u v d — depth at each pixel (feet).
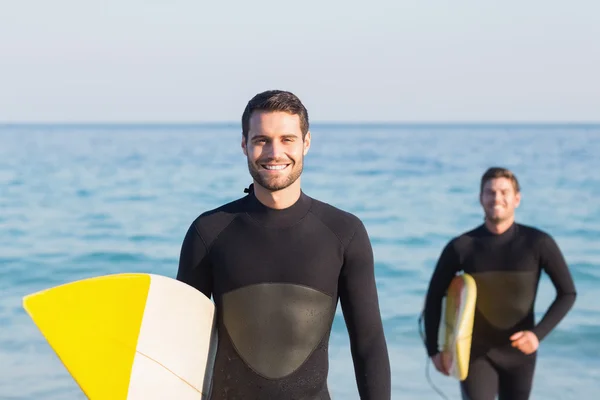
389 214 56.08
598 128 422.82
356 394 20.90
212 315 8.93
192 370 8.75
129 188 69.10
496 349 16.43
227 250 8.93
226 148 136.36
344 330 27.17
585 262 39.75
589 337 26.96
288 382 8.77
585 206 60.70
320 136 242.17
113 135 241.55
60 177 77.51
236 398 8.81
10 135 237.04
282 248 8.89
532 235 16.66
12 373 22.20
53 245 43.11
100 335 8.61
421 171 86.89
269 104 8.68
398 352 25.50
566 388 22.04
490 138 215.31
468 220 53.67
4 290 33.76
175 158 105.50
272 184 8.75
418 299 32.30
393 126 529.04
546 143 175.73
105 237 45.52
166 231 47.62
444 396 21.36
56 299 8.62
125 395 8.48
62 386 21.27
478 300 16.60
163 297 8.80
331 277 8.92
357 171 86.33
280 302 8.79
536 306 30.63
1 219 51.96
